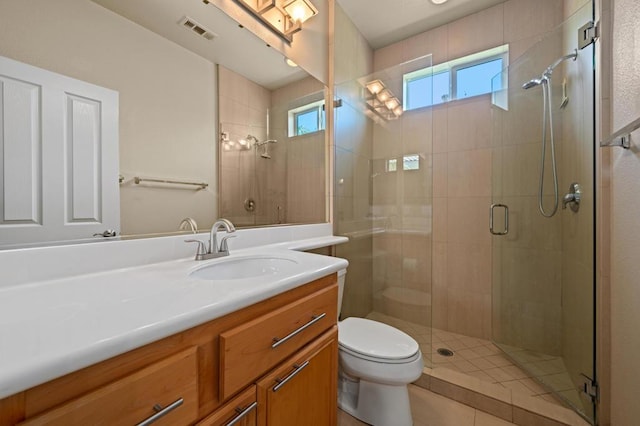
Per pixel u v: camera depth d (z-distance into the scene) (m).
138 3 0.95
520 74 1.76
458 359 1.72
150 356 0.46
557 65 1.58
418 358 1.14
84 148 0.81
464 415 1.31
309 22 1.71
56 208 0.75
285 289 0.70
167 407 0.47
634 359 0.98
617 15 1.11
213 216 1.22
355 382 1.34
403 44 2.30
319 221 1.81
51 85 0.75
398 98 2.04
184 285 0.66
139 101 0.96
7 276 0.64
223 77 1.25
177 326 0.47
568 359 1.50
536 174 1.72
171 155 1.06
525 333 1.78
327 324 0.91
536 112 1.71
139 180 0.96
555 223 1.65
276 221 1.53
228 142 1.28
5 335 0.40
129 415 0.42
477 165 2.01
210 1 1.17
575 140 1.43
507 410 1.28
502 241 1.90
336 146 1.89
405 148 2.04
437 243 2.16
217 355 0.57
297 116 1.64
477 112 2.02
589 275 1.27
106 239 0.86
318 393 0.86
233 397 0.60
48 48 0.74
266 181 1.47
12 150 0.68
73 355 0.36
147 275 0.76
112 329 0.42
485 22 1.95
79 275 0.74
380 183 2.15
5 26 0.67
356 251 2.05
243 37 1.32
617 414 1.08
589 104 1.29
